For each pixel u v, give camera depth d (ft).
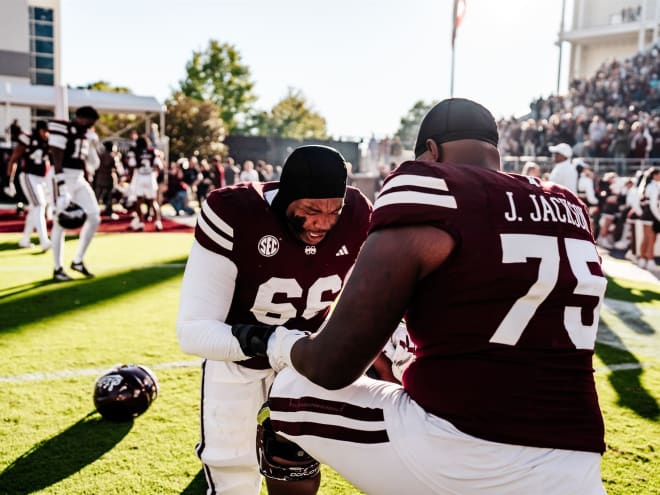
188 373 12.27
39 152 26.58
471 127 4.93
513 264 4.10
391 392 4.66
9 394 10.87
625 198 36.76
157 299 18.69
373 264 4.11
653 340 16.01
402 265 4.07
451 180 4.29
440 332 4.23
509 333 4.11
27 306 17.34
